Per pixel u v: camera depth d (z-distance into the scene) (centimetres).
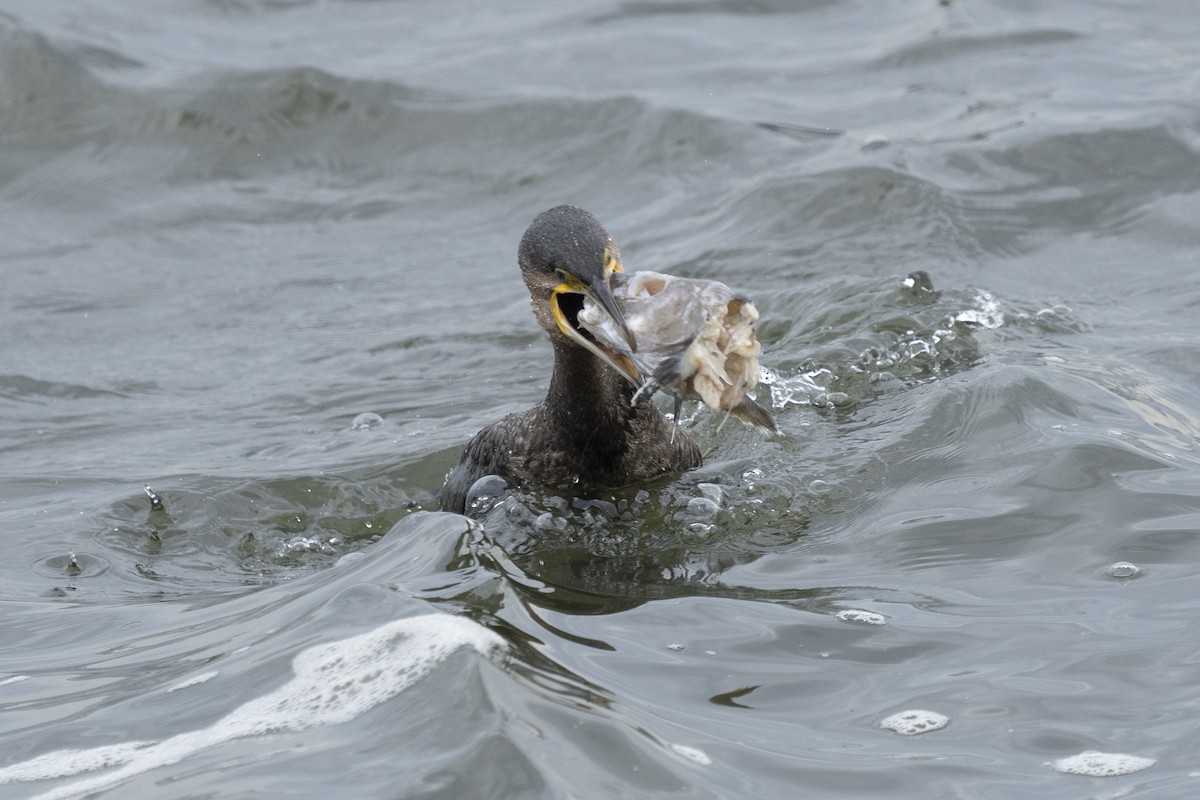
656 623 799
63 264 1867
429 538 901
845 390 1213
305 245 1875
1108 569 845
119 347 1619
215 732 696
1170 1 2308
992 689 714
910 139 1828
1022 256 1541
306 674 738
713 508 995
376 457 1244
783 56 2228
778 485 1024
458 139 2066
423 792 617
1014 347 1265
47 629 902
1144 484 950
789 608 819
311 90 2170
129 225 1966
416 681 708
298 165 2086
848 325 1347
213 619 872
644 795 613
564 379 1028
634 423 1045
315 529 1127
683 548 938
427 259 1797
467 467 1127
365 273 1775
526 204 1909
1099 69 2030
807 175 1714
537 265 970
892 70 2123
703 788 621
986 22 2238
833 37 2295
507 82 2184
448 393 1407
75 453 1333
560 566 914
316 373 1494
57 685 796
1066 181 1698
